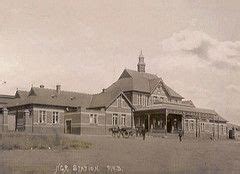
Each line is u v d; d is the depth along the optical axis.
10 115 43.78
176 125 46.19
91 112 44.25
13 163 19.19
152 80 49.81
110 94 46.88
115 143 27.89
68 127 44.59
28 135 26.42
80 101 46.59
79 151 22.89
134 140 31.89
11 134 26.17
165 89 47.97
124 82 49.56
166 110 44.38
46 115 43.91
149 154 23.42
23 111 43.69
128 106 47.69
